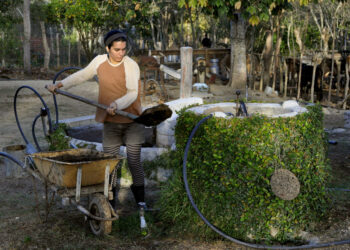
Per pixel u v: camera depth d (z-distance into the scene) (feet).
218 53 51.03
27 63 63.21
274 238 11.91
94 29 76.33
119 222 12.71
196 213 12.31
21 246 11.19
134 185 13.37
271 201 11.86
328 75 46.65
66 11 69.97
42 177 12.30
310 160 12.66
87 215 11.26
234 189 11.96
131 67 12.47
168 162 16.51
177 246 11.43
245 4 38.47
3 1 72.38
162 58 44.45
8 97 39.11
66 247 11.14
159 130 17.90
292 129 12.42
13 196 15.25
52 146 19.16
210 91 42.83
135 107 12.91
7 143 22.12
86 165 11.05
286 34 67.21
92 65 12.66
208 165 12.30
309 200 12.43
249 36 61.26
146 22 69.77
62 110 33.81
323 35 60.95
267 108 15.12
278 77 55.93
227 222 12.00
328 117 33.45
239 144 12.08
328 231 12.12
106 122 12.77
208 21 78.64
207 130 12.38
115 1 53.21
